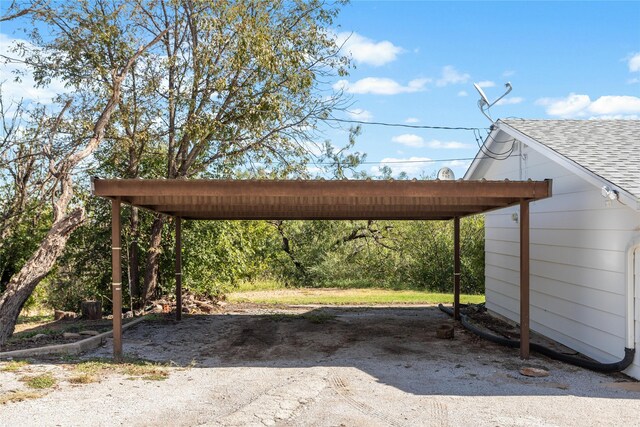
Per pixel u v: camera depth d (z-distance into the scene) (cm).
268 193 775
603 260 810
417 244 2230
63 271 1652
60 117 1295
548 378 726
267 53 1405
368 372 759
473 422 543
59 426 522
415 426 532
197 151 1529
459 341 996
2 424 523
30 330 1180
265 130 1555
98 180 780
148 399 618
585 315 870
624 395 643
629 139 979
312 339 1020
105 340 1018
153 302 1506
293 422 544
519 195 783
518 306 1185
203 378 724
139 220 1591
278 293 2016
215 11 1438
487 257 1407
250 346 962
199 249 1586
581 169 793
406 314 1381
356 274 2317
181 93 1470
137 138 1488
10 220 1409
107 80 1436
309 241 2388
